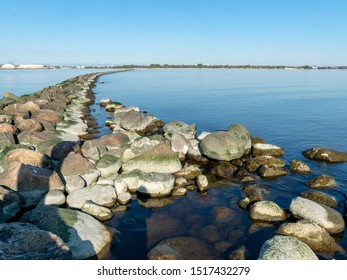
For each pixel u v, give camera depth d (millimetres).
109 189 14688
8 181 14023
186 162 20609
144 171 17656
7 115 26000
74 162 16484
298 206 12961
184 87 87312
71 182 15094
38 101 35625
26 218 11484
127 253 10930
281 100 56750
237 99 58469
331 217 12312
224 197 15547
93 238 11125
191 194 15867
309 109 45438
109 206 14195
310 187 16469
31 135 21234
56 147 18797
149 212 13969
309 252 9938
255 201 14625
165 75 170750
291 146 25297
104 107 46812
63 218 11547
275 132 30562
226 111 43906
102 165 17344
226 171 18562
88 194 14219
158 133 29344
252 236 12023
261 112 42875
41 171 14742
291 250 9859
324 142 26719
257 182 17250
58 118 28969
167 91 74875
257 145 22500
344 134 29547
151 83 104375
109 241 11414
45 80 116000
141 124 29766
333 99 57969
